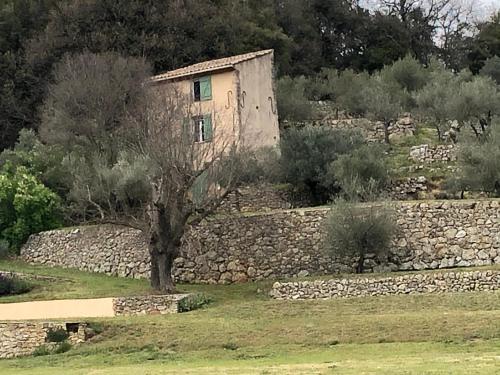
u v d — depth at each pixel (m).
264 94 44.59
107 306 28.47
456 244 31.12
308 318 25.30
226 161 32.91
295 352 21.56
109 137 41.47
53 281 34.03
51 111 46.06
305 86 61.16
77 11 53.41
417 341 21.45
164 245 30.84
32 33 56.31
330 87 61.69
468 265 30.77
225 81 42.34
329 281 29.34
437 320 22.64
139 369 20.11
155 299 28.73
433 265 31.12
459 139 41.91
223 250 33.84
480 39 76.50
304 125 48.94
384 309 26.16
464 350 19.92
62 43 52.81
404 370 16.42
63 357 23.81
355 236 30.48
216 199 31.72
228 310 27.48
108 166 38.56
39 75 53.19
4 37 56.50
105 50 51.72
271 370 17.75
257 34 62.06
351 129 44.88
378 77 60.53
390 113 49.97
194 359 21.84
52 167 41.84
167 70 52.91
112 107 43.19
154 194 30.91
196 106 39.41
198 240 34.28
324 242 31.81
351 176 36.84
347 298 28.33
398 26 76.50
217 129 38.88
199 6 56.53
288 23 72.44
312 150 39.28
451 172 39.56
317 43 73.62
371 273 30.58
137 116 37.00
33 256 38.22
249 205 38.59
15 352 25.02
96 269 36.00
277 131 45.38
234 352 22.22
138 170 34.34
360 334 22.45
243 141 36.56
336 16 76.88
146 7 54.19
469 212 31.27
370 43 75.75
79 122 42.97
